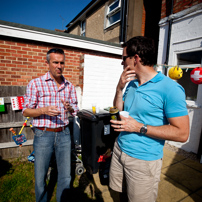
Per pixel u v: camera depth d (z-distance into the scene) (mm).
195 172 2873
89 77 3775
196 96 3633
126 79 1469
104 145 2537
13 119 3160
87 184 2551
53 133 1840
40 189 1842
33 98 1785
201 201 2188
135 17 5527
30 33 3066
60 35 3332
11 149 3211
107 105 4137
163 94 1169
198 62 3449
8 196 2178
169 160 3287
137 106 1297
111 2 7117
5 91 3010
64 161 1965
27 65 3219
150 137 1274
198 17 3305
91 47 3801
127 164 1364
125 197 1699
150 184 1298
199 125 3432
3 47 2969
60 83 2010
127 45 1346
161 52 4266
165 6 4113
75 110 2162
